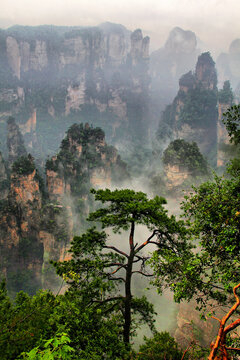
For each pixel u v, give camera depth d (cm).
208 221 1577
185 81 17825
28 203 6981
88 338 1469
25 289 6831
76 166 8850
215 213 1567
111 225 1969
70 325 1448
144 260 1938
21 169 6931
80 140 10269
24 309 1460
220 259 1519
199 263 1523
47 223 6819
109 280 1934
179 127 16612
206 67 17462
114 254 2056
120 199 1881
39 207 7156
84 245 1955
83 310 1650
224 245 1422
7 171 11469
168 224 1811
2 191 10250
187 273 1538
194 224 1669
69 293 1770
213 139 16388
